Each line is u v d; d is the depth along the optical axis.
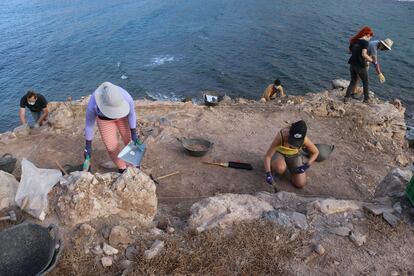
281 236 4.34
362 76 9.62
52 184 4.55
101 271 3.88
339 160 7.46
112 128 5.55
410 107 19.20
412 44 26.34
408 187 4.84
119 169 5.80
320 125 8.87
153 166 6.77
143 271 3.82
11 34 34.97
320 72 23.81
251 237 4.29
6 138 7.50
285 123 8.77
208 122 8.55
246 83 23.77
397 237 4.42
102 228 4.28
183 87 24.05
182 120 8.57
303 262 4.05
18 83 24.80
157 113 9.15
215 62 27.25
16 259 3.72
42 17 40.88
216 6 42.72
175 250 4.08
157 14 41.12
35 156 6.91
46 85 24.61
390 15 33.00
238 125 8.52
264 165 6.48
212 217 4.62
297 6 38.53
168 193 6.02
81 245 4.07
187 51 29.81
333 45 27.48
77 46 31.67
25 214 4.38
